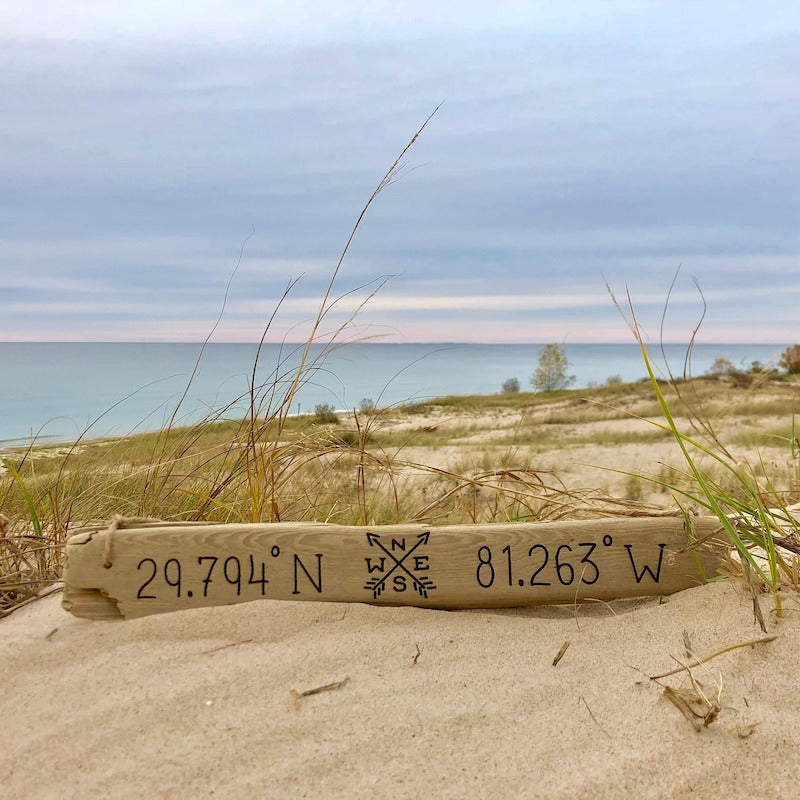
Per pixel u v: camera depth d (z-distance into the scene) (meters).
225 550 2.22
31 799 1.50
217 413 3.38
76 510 3.38
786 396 17.69
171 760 1.59
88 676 1.92
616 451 11.85
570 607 2.29
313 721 1.69
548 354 22.86
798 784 1.46
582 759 1.54
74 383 91.44
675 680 1.79
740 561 2.31
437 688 1.81
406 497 4.39
